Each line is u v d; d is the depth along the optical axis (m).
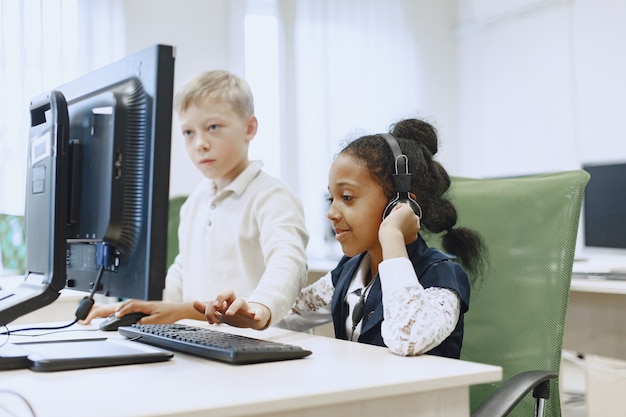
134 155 0.94
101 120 0.99
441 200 1.25
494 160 4.59
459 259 1.28
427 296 1.02
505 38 4.50
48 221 0.98
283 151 4.04
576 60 4.08
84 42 3.40
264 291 1.23
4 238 2.56
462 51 4.77
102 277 1.02
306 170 4.09
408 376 0.78
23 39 3.20
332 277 1.34
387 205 1.14
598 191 2.82
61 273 0.97
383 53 4.43
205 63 3.87
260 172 1.66
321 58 4.19
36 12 3.24
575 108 4.09
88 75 1.09
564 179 1.26
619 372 2.38
